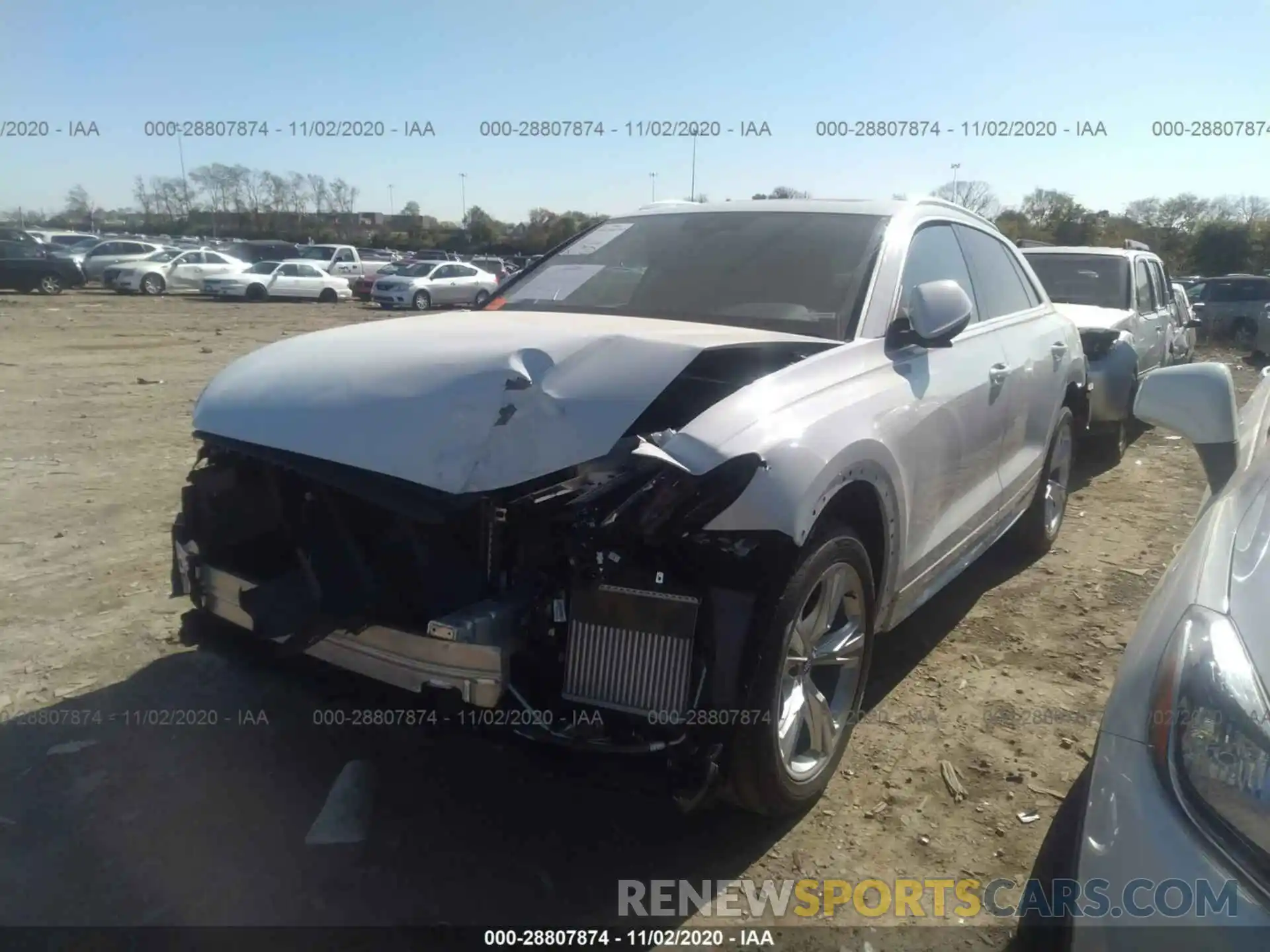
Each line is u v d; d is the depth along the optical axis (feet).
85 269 106.93
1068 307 27.66
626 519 8.36
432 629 8.32
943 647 14.15
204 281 101.55
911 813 10.21
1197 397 10.07
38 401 32.76
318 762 11.03
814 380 10.02
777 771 9.12
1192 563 7.62
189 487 10.64
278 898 8.85
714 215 14.11
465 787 10.59
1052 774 10.91
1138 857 5.92
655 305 12.49
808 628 9.64
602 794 10.46
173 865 9.25
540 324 10.96
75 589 15.55
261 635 9.27
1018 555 18.11
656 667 8.44
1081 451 26.61
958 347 13.09
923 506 11.53
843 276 12.15
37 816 9.90
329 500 9.22
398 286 96.02
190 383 38.40
